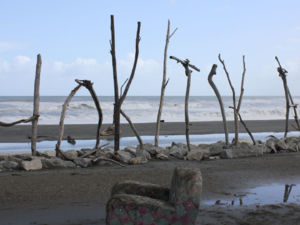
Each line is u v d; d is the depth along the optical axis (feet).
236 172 29.84
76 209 19.93
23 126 77.92
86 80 33.58
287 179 28.17
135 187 16.11
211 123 94.22
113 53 35.99
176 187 14.02
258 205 21.24
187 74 39.24
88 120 106.01
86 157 34.42
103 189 23.86
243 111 145.89
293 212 19.85
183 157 37.24
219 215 19.22
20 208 19.88
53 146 52.49
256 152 38.63
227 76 41.14
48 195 22.30
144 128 78.69
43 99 264.31
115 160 34.81
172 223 13.73
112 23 35.65
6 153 45.14
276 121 105.09
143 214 13.78
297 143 45.39
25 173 28.14
